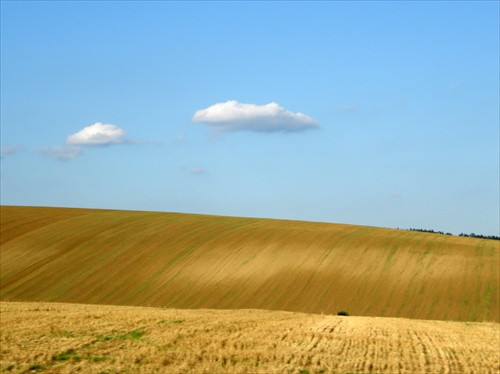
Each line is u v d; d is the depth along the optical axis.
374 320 34.34
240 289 52.50
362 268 55.78
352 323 31.66
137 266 57.44
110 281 54.66
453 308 47.81
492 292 50.00
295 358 20.98
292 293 51.56
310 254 59.12
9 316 28.05
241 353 21.36
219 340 23.61
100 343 21.98
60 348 20.70
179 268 56.75
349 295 50.88
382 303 49.28
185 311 34.66
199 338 23.89
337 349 23.00
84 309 33.06
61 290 53.00
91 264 58.22
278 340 24.27
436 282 52.44
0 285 54.12
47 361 19.00
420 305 48.59
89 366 18.62
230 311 36.09
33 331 23.67
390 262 56.91
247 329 26.97
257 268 56.34
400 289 51.47
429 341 26.08
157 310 34.59
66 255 60.47
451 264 56.03
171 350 21.41
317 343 24.22
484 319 45.50
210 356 20.56
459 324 34.16
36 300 50.62
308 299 50.53
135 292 52.41
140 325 26.28
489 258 57.56
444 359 22.19
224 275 55.09
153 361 19.56
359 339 25.56
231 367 19.39
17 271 57.16
